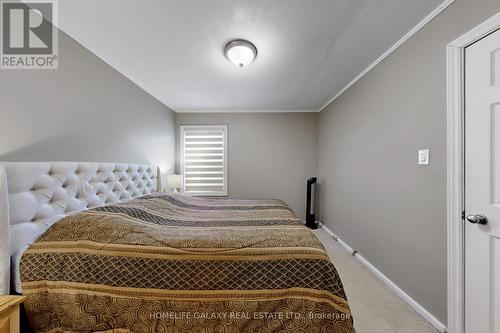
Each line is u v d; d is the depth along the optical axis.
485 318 1.19
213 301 1.00
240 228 1.43
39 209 1.26
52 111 1.50
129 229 1.20
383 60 2.07
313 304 0.96
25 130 1.33
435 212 1.49
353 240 2.72
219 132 3.99
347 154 2.88
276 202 2.58
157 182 3.08
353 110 2.69
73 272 1.04
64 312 1.02
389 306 1.69
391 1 1.38
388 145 2.01
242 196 4.02
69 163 1.53
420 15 1.51
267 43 1.85
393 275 1.93
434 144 1.50
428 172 1.55
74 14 1.45
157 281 1.02
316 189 4.06
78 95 1.73
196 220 1.68
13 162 1.18
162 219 1.57
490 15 1.14
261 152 4.02
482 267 1.21
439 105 1.46
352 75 2.52
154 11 1.45
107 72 2.10
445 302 1.41
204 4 1.40
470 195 1.27
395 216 1.91
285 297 0.99
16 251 1.12
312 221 3.84
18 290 1.06
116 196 2.02
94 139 1.92
